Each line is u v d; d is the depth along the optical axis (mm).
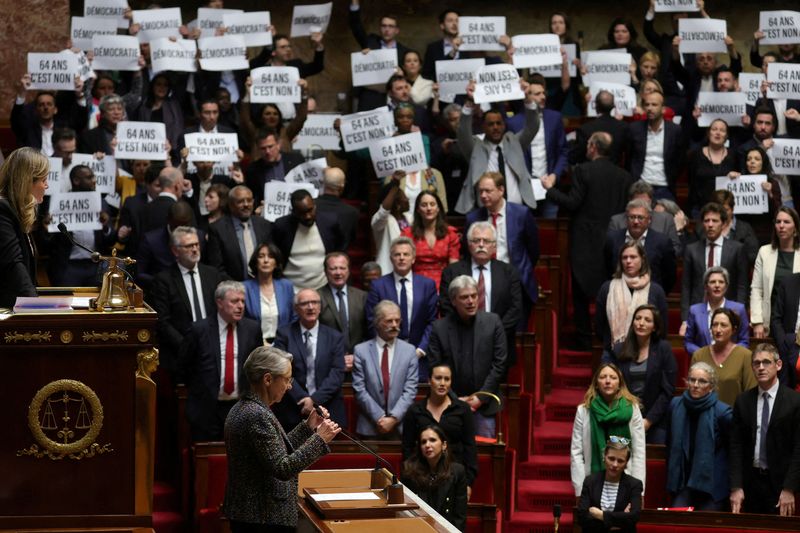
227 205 32594
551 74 41438
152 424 13312
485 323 27344
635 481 23906
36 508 13062
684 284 31250
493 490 25453
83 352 13164
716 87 40062
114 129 35500
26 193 13922
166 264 30188
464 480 23547
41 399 13039
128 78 39438
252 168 35406
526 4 46938
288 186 33344
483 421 26875
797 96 37125
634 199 32844
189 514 25922
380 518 14664
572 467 25875
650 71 41188
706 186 35812
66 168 33844
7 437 13008
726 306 28875
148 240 30266
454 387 27281
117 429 13242
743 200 34094
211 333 26891
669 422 26031
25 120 36562
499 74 34688
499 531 24625
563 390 32250
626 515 23203
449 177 36531
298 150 37625
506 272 29297
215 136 34281
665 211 33844
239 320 27078
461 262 29453
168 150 34094
